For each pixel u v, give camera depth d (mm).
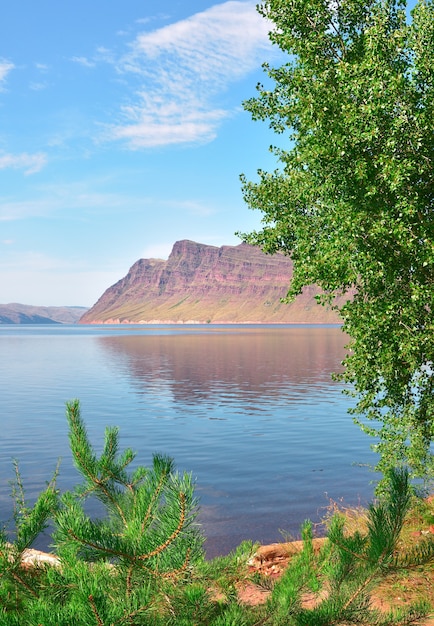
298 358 96688
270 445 26516
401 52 8469
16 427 31016
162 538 3684
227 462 22734
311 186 9508
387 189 8422
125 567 3703
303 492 17844
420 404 9617
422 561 4113
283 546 9117
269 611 3977
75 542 3662
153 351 123625
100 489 4430
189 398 46375
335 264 8328
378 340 8891
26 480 19125
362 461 22719
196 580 3902
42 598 3572
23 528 4004
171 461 4078
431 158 8258
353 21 9523
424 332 8352
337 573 4086
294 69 10211
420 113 7949
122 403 43094
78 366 82375
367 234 8219
